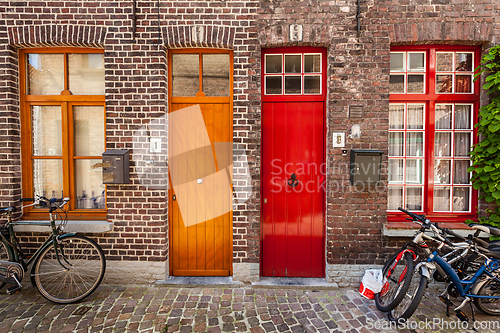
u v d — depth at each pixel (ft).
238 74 9.66
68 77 10.50
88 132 10.55
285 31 9.49
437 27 9.30
